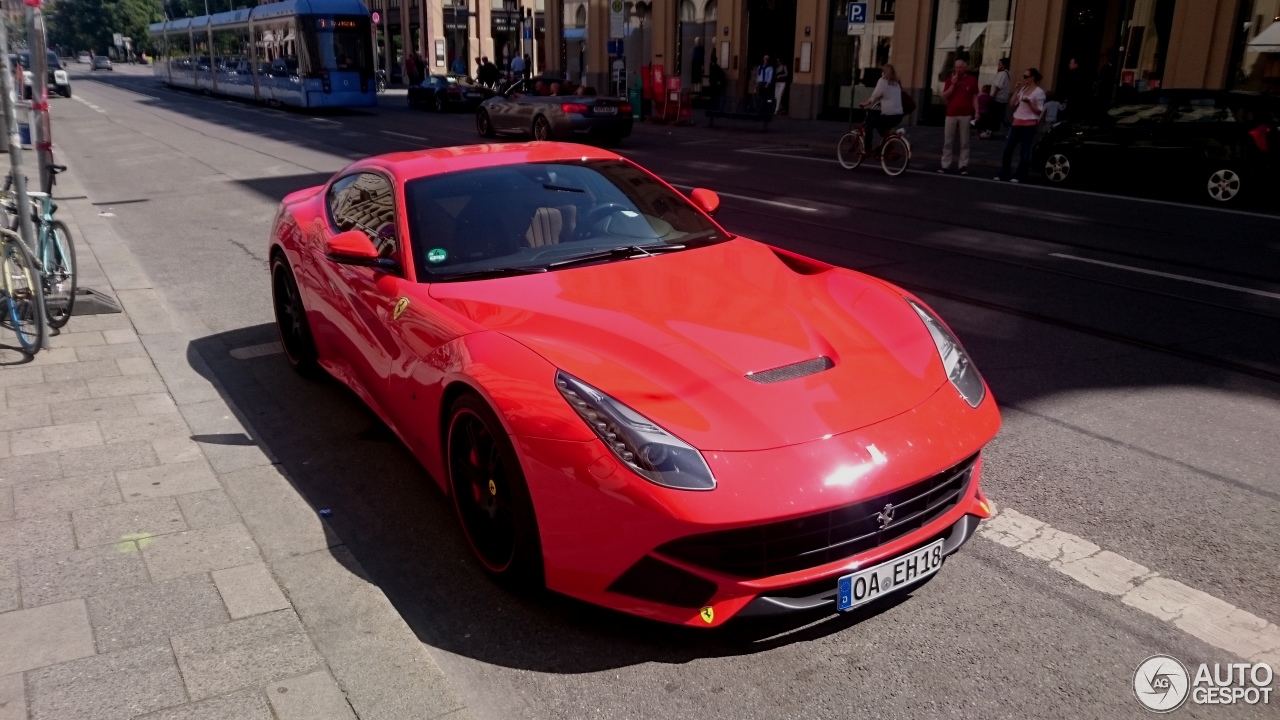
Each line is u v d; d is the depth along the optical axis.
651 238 4.05
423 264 3.80
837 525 2.66
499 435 2.93
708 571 2.62
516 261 3.80
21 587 3.08
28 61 6.31
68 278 6.12
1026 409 4.83
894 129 15.23
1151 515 3.66
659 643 2.88
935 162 17.22
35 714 2.46
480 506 3.21
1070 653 2.80
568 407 2.77
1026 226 10.30
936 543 2.88
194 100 37.66
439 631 2.96
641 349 3.00
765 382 2.88
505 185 4.20
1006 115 21.09
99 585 3.09
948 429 2.90
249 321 6.59
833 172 15.47
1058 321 6.47
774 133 23.08
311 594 3.08
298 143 20.02
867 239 9.47
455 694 2.57
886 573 2.77
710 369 2.90
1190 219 10.89
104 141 20.91
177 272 8.17
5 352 5.69
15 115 5.82
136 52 127.12
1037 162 14.29
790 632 2.92
